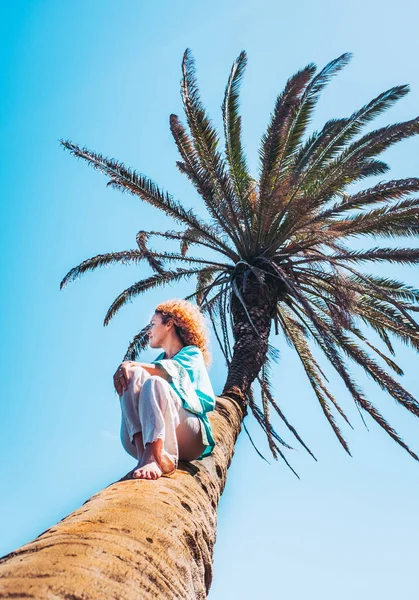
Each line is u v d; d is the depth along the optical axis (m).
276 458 12.39
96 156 12.03
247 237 12.60
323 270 12.28
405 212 11.77
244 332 10.64
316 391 14.55
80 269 13.14
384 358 14.20
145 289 13.61
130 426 3.80
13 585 1.69
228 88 12.61
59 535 2.15
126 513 2.54
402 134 11.56
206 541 3.13
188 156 12.03
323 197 11.82
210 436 4.08
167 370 3.96
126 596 1.88
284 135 11.75
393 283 13.21
